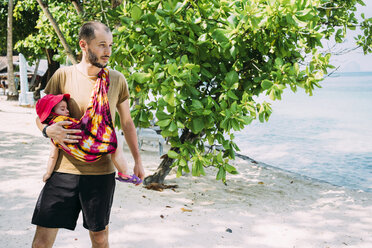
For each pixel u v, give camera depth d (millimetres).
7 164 6488
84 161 2322
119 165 2500
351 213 5449
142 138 9008
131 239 3902
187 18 4410
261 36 4648
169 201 5484
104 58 2295
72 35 10055
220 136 5070
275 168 8734
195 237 4105
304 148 12203
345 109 27500
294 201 6082
